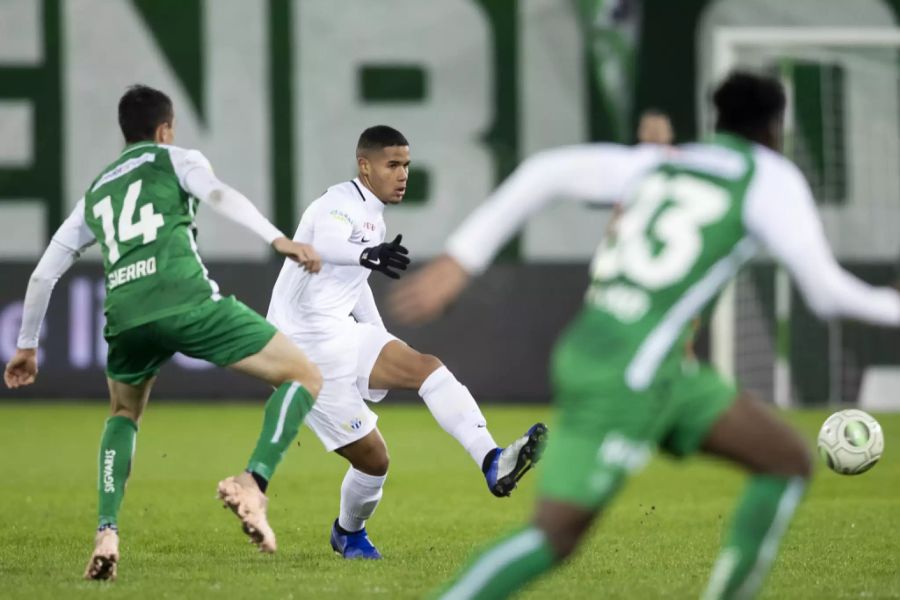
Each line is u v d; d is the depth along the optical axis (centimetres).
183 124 5503
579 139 5531
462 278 1315
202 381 5591
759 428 1368
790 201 1309
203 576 1936
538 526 1286
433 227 5528
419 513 2809
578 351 1317
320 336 2208
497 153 5541
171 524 2616
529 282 5509
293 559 2153
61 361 5441
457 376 5509
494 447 2175
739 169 1325
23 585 1828
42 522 2648
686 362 1389
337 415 2169
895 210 5488
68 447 4144
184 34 5491
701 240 1305
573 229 5512
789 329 5428
